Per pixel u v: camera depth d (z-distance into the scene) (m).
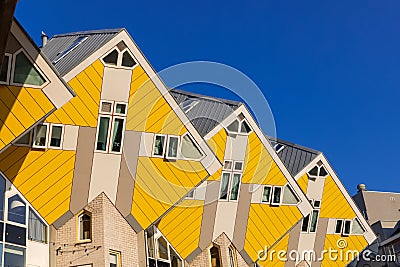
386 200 52.31
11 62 21.41
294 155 35.59
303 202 31.69
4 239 22.69
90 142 25.06
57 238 24.30
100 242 24.28
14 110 21.41
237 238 29.69
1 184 23.45
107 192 25.23
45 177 24.36
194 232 28.55
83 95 25.00
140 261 25.42
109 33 26.56
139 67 25.94
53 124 24.55
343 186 35.50
